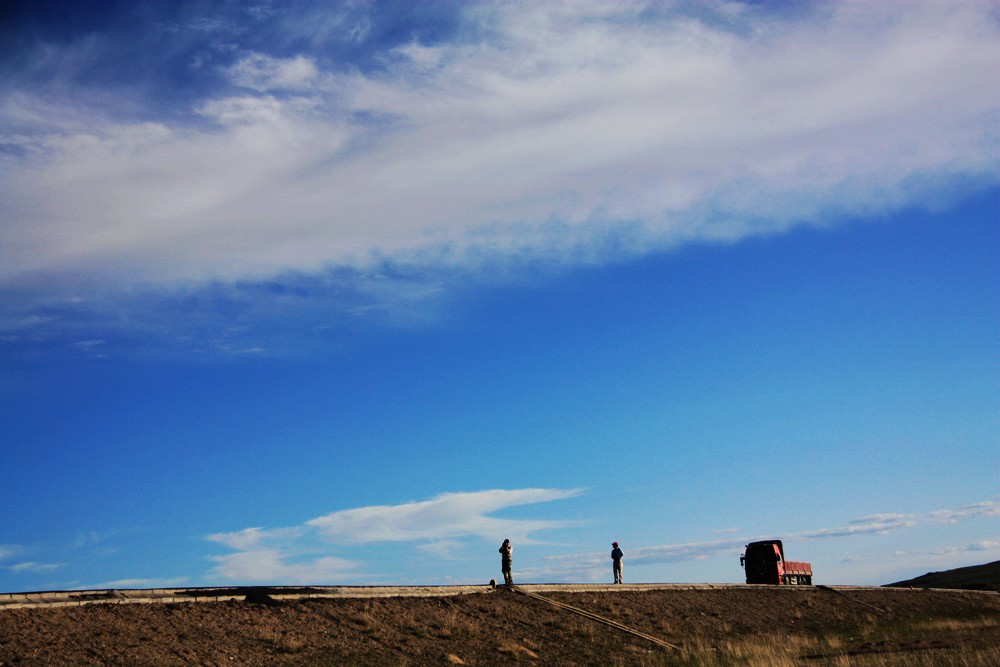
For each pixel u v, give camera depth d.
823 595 49.22
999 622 41.88
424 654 24.77
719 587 44.97
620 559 41.31
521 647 27.11
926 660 24.98
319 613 26.00
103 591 23.17
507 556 35.38
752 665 26.62
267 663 21.41
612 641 30.20
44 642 19.30
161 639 21.06
